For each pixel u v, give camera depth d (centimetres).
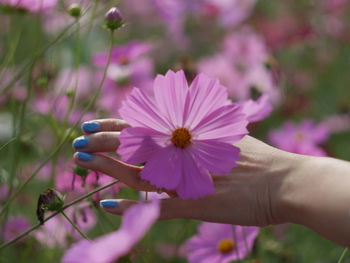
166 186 62
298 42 160
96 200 79
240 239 85
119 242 51
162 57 180
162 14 179
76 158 66
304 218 64
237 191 66
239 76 129
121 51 106
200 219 66
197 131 64
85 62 148
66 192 82
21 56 129
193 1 177
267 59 126
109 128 67
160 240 108
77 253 52
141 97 63
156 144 63
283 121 142
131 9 191
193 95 64
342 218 61
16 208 101
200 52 185
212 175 67
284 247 103
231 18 176
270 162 66
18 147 82
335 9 176
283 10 182
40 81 96
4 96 103
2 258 84
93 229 98
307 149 104
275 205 65
